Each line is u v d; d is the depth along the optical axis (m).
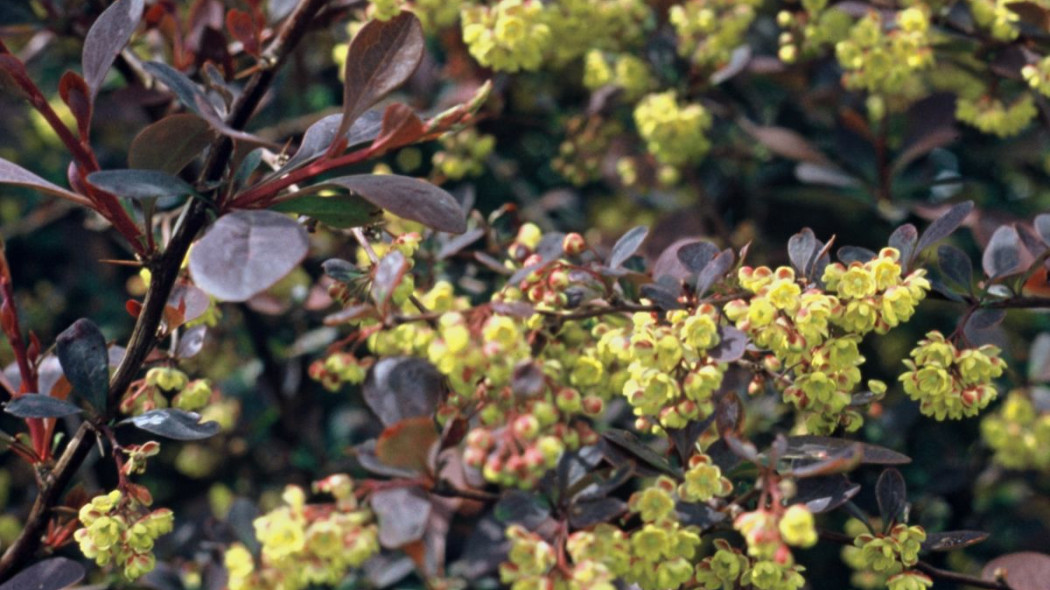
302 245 0.65
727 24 0.90
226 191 0.69
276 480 1.02
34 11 0.88
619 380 0.73
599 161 0.98
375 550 0.67
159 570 0.84
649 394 0.69
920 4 0.84
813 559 0.94
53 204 1.13
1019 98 0.84
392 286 0.67
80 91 0.69
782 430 0.87
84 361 0.71
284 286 0.94
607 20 0.90
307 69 1.07
